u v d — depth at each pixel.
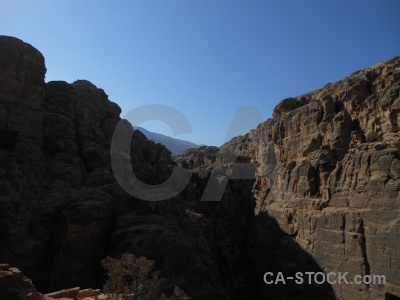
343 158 30.86
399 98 25.95
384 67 30.81
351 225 25.88
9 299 10.88
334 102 34.78
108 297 13.53
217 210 50.59
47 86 37.69
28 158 29.00
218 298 27.75
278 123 42.56
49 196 28.33
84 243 26.03
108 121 41.88
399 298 21.41
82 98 40.25
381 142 27.03
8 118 31.09
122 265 14.46
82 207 26.91
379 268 22.72
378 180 24.78
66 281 24.30
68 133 34.38
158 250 27.42
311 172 33.25
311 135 35.94
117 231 27.91
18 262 23.69
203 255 30.78
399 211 22.45
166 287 25.28
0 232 24.19
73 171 31.61
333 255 27.05
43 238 26.02
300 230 32.84
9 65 32.44
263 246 38.59
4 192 25.59
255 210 45.91
